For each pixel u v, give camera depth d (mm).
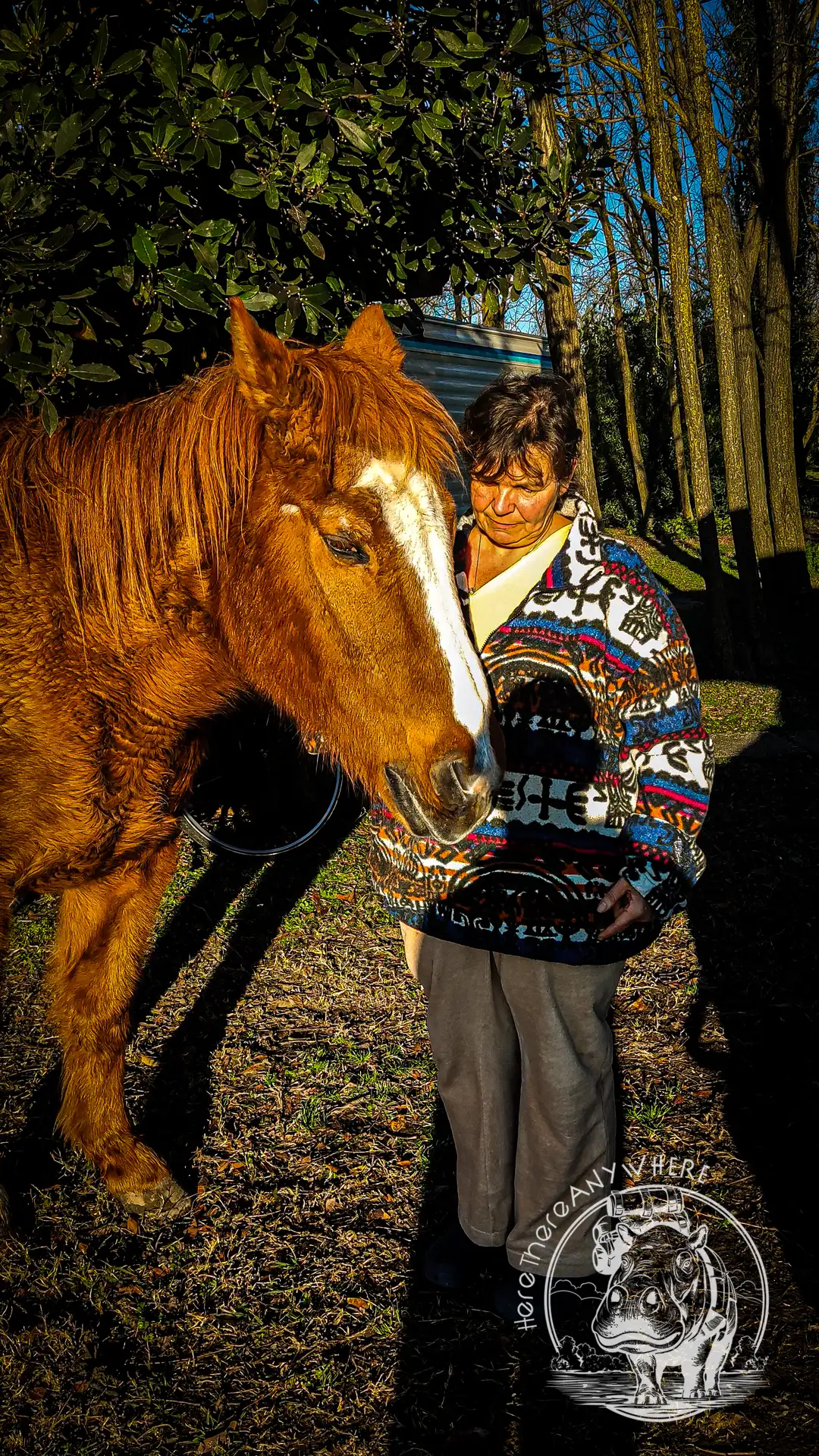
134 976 2449
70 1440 1847
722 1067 2988
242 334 1687
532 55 3234
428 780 1628
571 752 1729
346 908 4281
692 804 1713
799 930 3859
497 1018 1904
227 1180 2578
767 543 10844
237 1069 3084
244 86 2613
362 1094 2941
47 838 2123
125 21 2676
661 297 16734
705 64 8336
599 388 19234
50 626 2027
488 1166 1967
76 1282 2229
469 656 1640
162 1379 1978
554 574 1730
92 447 2078
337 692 1812
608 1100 1896
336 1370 1980
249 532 1909
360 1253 2312
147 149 2391
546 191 3398
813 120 11180
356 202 2721
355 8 2629
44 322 2328
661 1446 1794
